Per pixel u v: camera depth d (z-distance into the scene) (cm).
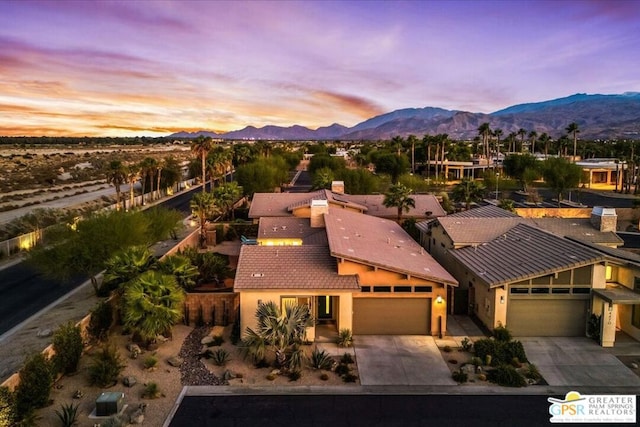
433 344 2334
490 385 1934
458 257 2853
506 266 2514
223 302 2556
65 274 2873
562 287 2400
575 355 2212
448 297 2745
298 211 4375
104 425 1567
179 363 2083
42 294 3081
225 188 5341
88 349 2178
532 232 2919
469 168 10575
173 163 9206
